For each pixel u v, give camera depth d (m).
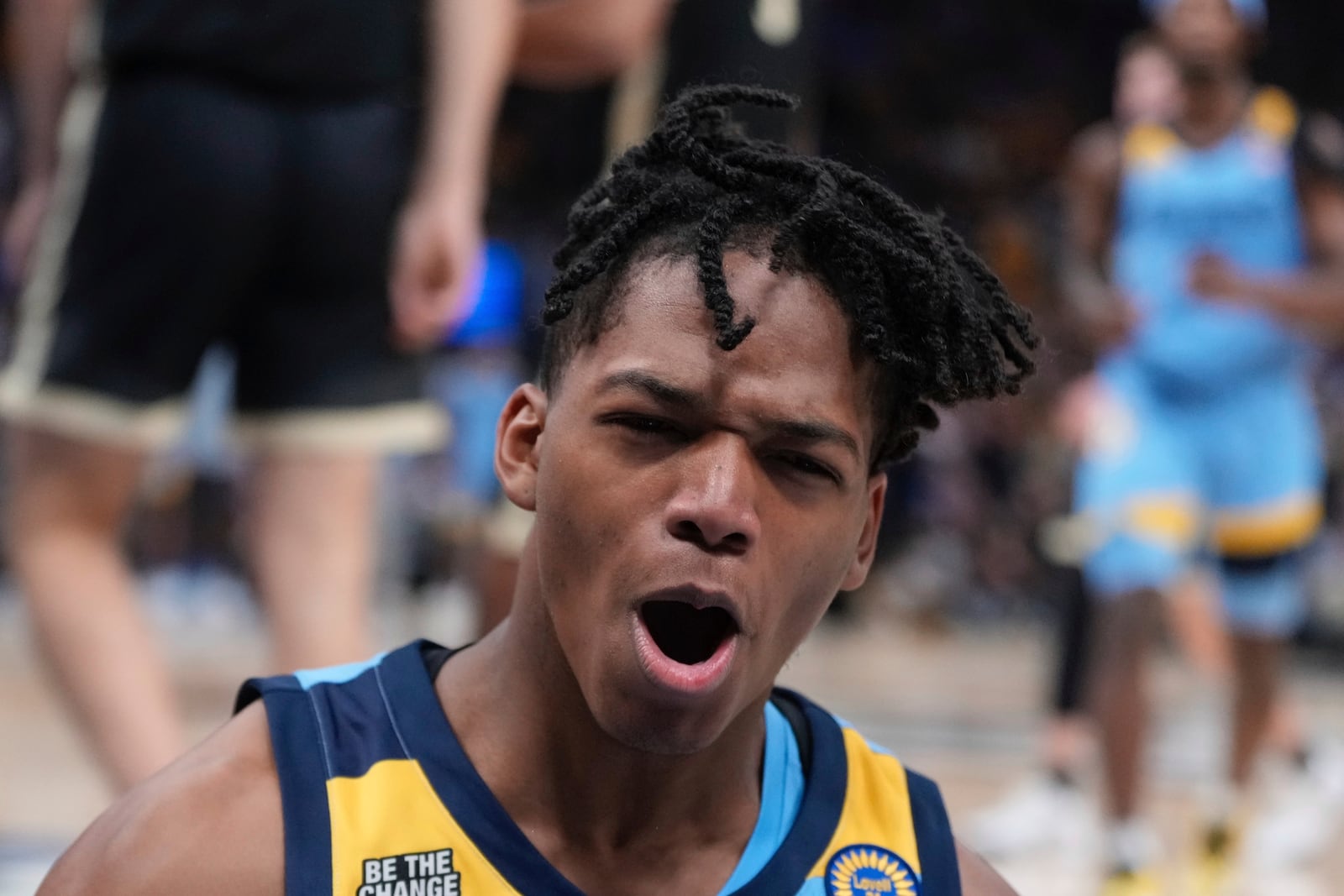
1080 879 6.99
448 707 2.41
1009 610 21.95
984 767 9.37
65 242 4.64
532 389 2.41
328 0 4.68
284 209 4.69
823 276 2.21
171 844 2.18
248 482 4.86
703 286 2.14
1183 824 7.91
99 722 4.34
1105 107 29.55
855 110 29.41
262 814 2.25
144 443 4.63
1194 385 7.57
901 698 12.92
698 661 2.22
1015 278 26.16
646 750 2.13
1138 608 6.79
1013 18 29.53
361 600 4.82
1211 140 7.96
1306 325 7.00
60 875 2.20
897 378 2.31
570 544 2.16
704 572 2.07
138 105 4.59
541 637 2.30
